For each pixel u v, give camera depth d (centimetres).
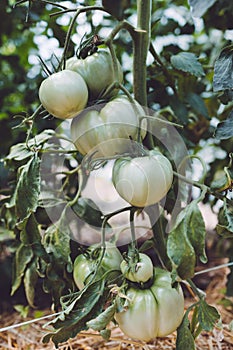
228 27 94
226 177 64
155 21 93
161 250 72
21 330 109
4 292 132
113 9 93
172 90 99
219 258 156
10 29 127
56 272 77
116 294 62
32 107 137
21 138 124
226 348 90
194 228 58
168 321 62
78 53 63
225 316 114
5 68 160
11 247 95
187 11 122
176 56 85
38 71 133
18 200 66
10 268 133
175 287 60
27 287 86
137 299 61
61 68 62
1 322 118
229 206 66
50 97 57
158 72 95
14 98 157
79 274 67
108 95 62
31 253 84
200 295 65
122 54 118
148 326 61
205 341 94
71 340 96
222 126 63
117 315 62
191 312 110
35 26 114
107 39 62
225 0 90
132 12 121
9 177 87
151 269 61
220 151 132
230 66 62
